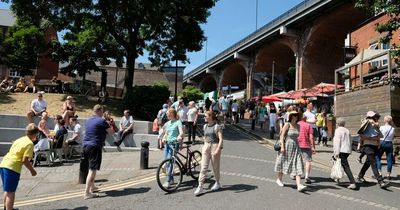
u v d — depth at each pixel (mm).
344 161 9031
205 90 91062
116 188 8609
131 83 22609
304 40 36656
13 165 6512
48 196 8078
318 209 6984
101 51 30062
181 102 15594
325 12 32656
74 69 32000
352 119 16234
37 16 20141
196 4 21297
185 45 23359
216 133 8289
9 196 6512
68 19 20578
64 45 32000
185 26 22172
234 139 18078
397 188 9203
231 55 54312
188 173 9023
